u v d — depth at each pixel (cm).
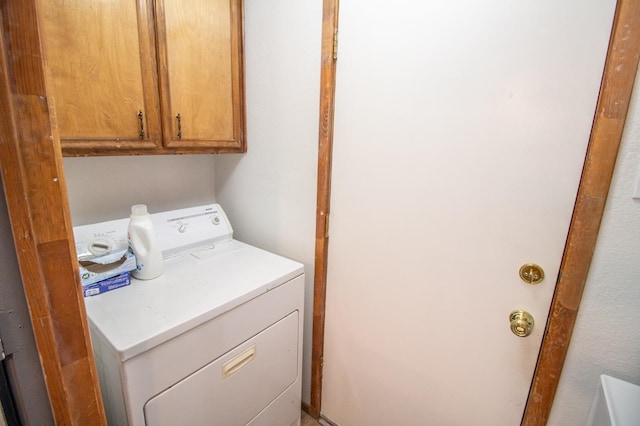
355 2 116
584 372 89
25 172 43
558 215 88
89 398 56
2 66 39
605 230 80
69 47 98
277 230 162
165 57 122
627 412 66
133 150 119
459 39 97
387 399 138
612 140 76
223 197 189
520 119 90
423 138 109
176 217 152
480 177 100
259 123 157
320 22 125
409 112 110
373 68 116
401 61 109
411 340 126
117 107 112
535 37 85
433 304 117
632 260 78
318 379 161
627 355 83
